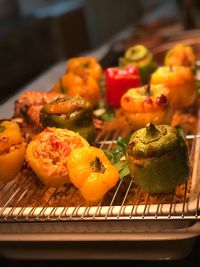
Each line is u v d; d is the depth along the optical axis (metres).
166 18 1.31
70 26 1.62
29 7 1.79
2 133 0.40
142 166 0.36
